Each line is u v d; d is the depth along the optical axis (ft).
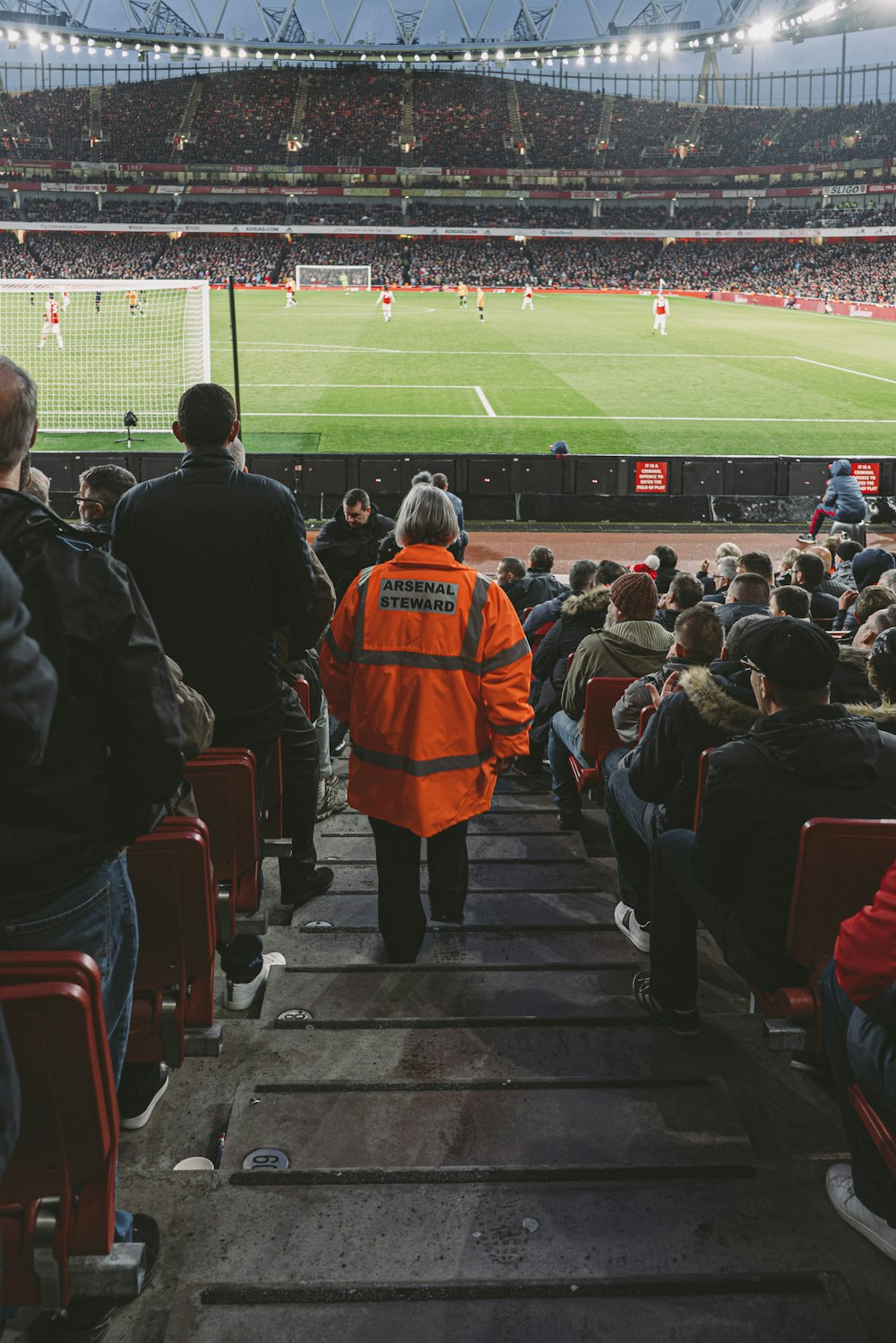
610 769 14.52
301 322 155.84
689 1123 8.71
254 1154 8.27
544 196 291.17
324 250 280.10
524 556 56.59
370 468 62.54
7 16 278.87
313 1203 7.51
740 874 9.02
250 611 11.02
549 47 287.07
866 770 8.60
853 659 14.39
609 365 113.91
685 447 74.79
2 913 5.87
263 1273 6.89
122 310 167.22
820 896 8.46
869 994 6.64
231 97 298.56
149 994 8.34
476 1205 7.55
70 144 287.07
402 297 226.17
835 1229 7.44
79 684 5.74
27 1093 5.49
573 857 17.12
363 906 14.80
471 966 12.00
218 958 12.81
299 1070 9.64
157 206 287.48
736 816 8.69
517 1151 8.32
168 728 5.92
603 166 301.02
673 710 10.61
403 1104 8.93
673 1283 6.76
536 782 21.98
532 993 11.40
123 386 97.25
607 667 16.30
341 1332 6.34
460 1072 9.69
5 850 5.68
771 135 310.04
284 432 77.00
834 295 241.14
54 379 100.42
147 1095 8.83
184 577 10.71
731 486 64.80
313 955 12.96
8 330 140.67
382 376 103.40
